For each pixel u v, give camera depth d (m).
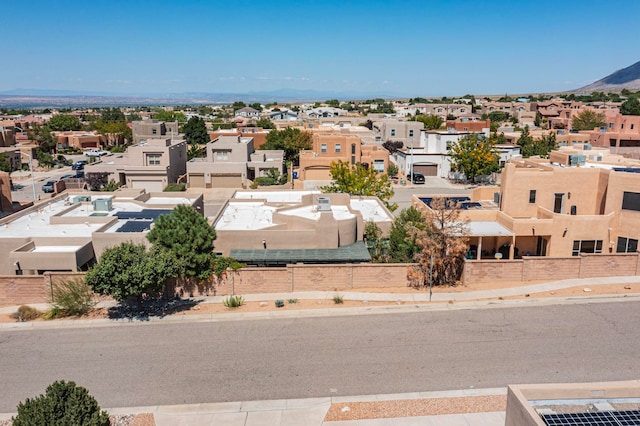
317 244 30.89
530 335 22.00
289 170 71.31
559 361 19.77
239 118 157.50
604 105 149.75
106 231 30.55
